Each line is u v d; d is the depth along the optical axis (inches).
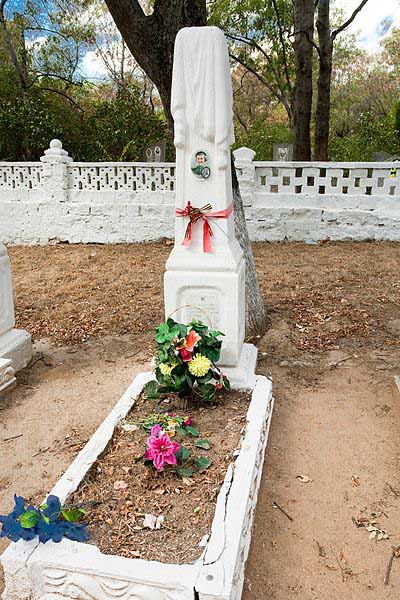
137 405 144.6
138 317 237.1
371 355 194.4
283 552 106.4
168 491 107.3
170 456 107.9
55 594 87.0
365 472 130.5
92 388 175.2
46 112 529.7
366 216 345.7
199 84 142.3
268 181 357.7
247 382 151.7
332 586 98.5
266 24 681.6
